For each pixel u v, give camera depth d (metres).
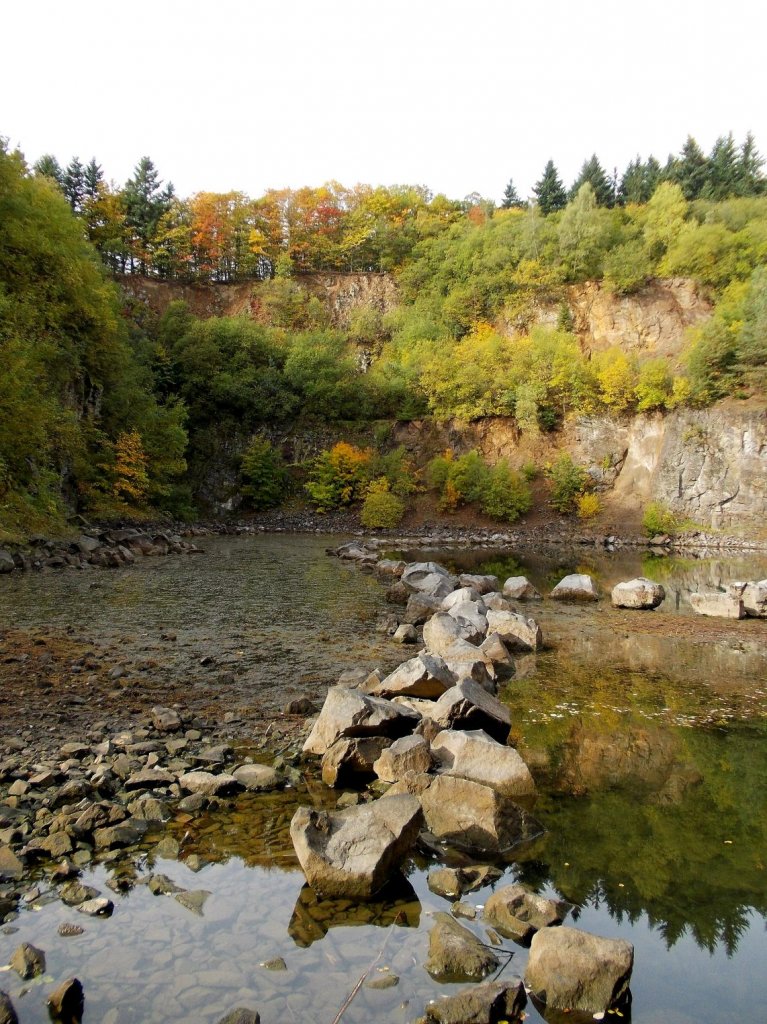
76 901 5.98
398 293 92.12
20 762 8.74
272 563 33.75
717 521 57.41
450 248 89.81
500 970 5.31
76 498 43.56
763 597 21.67
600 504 64.44
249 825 7.52
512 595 25.09
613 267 77.38
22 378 32.84
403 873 6.76
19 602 20.61
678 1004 5.09
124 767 8.62
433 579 24.02
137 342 69.94
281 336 79.31
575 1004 4.99
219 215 90.62
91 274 46.19
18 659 13.87
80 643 15.63
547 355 70.25
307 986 5.04
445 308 83.62
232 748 9.73
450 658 13.94
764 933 6.00
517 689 13.56
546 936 5.36
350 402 73.31
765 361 58.50
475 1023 4.70
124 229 87.12
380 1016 4.75
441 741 9.34
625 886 6.67
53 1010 4.66
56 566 28.30
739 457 57.03
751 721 11.73
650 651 16.95
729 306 67.56
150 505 53.84
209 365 69.56
